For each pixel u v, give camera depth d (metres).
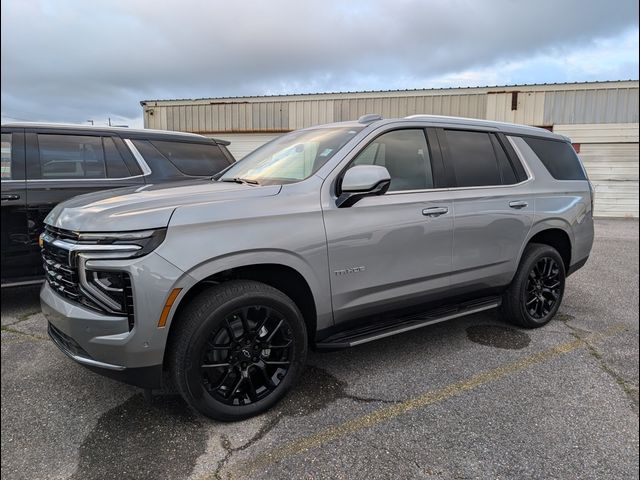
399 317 3.35
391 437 2.45
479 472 2.18
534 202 3.97
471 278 3.58
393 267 3.07
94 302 2.28
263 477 2.14
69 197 4.56
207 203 2.46
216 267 2.38
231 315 2.47
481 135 3.83
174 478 2.14
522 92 14.91
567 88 14.66
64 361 3.36
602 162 14.79
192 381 2.39
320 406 2.76
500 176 3.83
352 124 3.34
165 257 2.26
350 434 2.47
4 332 3.95
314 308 2.80
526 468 2.21
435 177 3.39
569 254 4.44
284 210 2.62
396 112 15.66
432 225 3.24
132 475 2.16
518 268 3.95
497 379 3.13
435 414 2.68
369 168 2.67
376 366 3.33
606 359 3.49
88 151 4.79
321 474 2.16
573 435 2.49
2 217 4.25
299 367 2.77
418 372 3.23
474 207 3.51
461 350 3.63
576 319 4.45
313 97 16.09
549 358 3.50
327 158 2.97
